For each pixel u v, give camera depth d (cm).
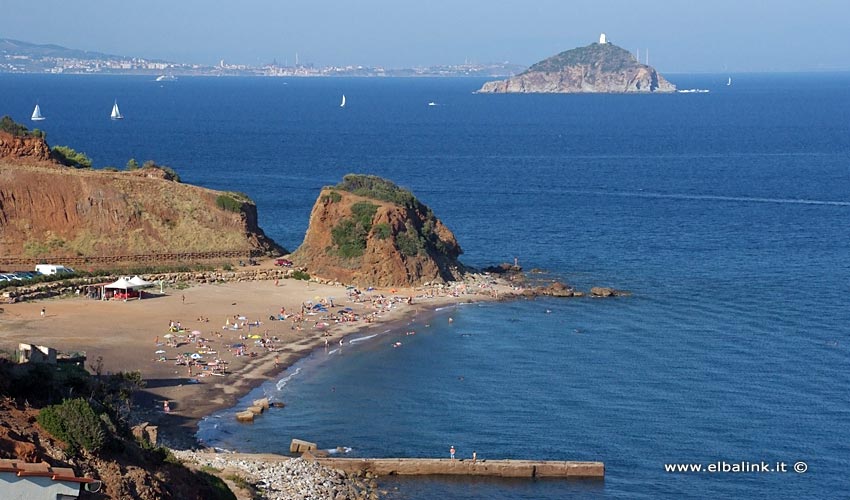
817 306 13650
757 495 8062
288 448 8956
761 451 8875
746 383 10531
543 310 13650
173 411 9694
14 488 5403
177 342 11800
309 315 13262
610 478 8412
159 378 10600
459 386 10556
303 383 10650
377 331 12656
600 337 12312
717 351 11644
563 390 10406
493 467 8444
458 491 8181
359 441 9138
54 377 7844
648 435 9225
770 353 11569
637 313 13425
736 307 13638
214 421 9525
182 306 13425
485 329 12725
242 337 12188
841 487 8200
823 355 11456
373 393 10350
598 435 9238
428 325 12925
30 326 12094
